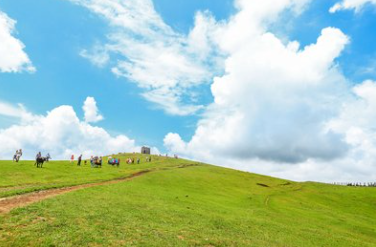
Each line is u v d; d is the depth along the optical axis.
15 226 20.22
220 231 29.86
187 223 30.19
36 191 34.47
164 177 75.75
